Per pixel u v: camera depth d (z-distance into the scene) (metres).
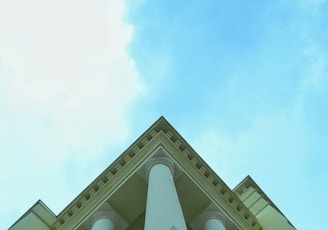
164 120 32.09
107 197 29.02
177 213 21.22
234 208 31.70
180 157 30.41
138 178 29.00
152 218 20.66
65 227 30.09
